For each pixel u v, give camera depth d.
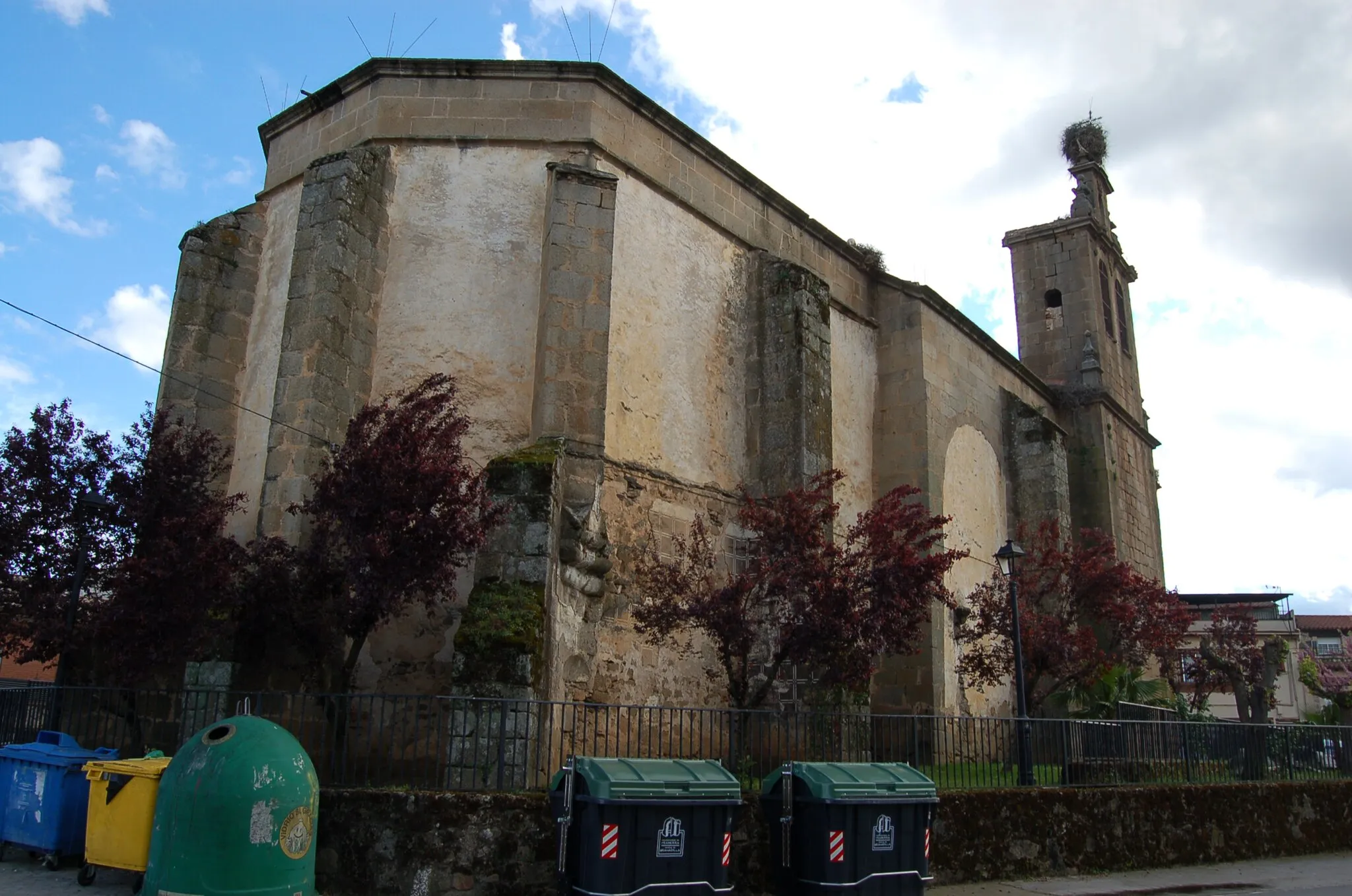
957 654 22.03
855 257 22.52
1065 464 27.50
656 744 15.18
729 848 9.21
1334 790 17.27
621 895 8.47
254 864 8.18
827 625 13.16
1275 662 33.03
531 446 13.70
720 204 18.67
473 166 16.09
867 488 21.89
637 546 15.72
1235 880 13.35
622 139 16.80
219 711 12.07
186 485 13.31
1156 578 33.19
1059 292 34.06
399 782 11.44
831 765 10.34
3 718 12.79
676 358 17.16
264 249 17.06
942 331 23.80
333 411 14.27
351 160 15.07
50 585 12.71
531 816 9.73
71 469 13.03
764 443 18.14
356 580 11.69
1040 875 12.79
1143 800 14.27
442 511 11.87
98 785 9.34
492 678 11.55
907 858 10.16
